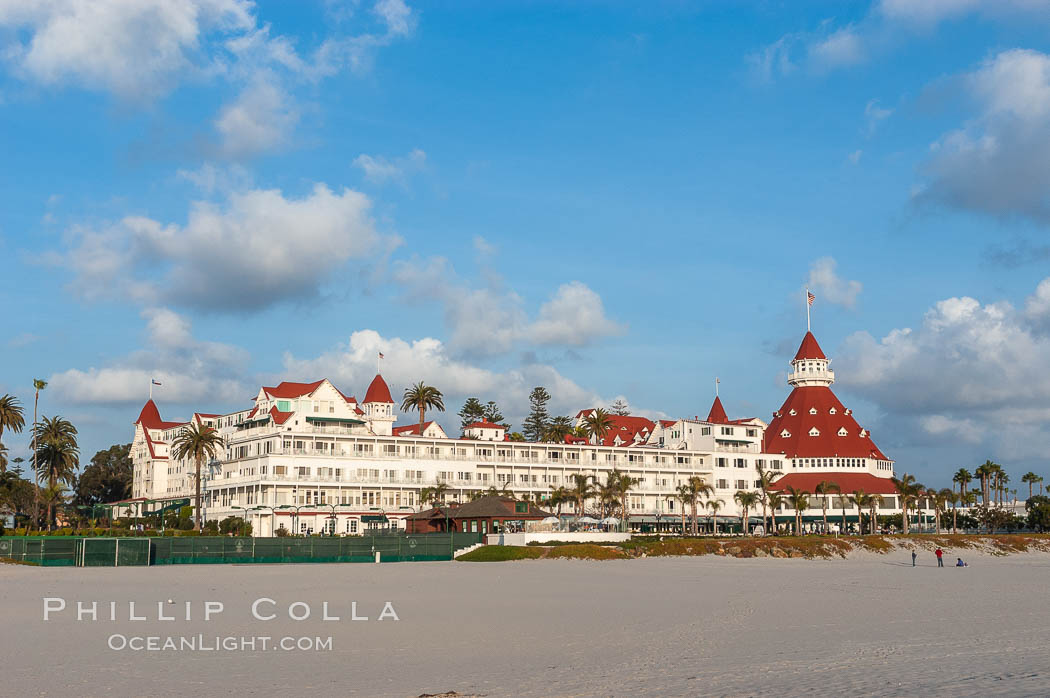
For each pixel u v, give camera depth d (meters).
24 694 29.05
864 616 51.03
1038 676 28.25
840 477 190.12
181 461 186.62
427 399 195.75
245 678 31.73
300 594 63.88
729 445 194.88
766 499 180.62
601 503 158.88
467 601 59.72
